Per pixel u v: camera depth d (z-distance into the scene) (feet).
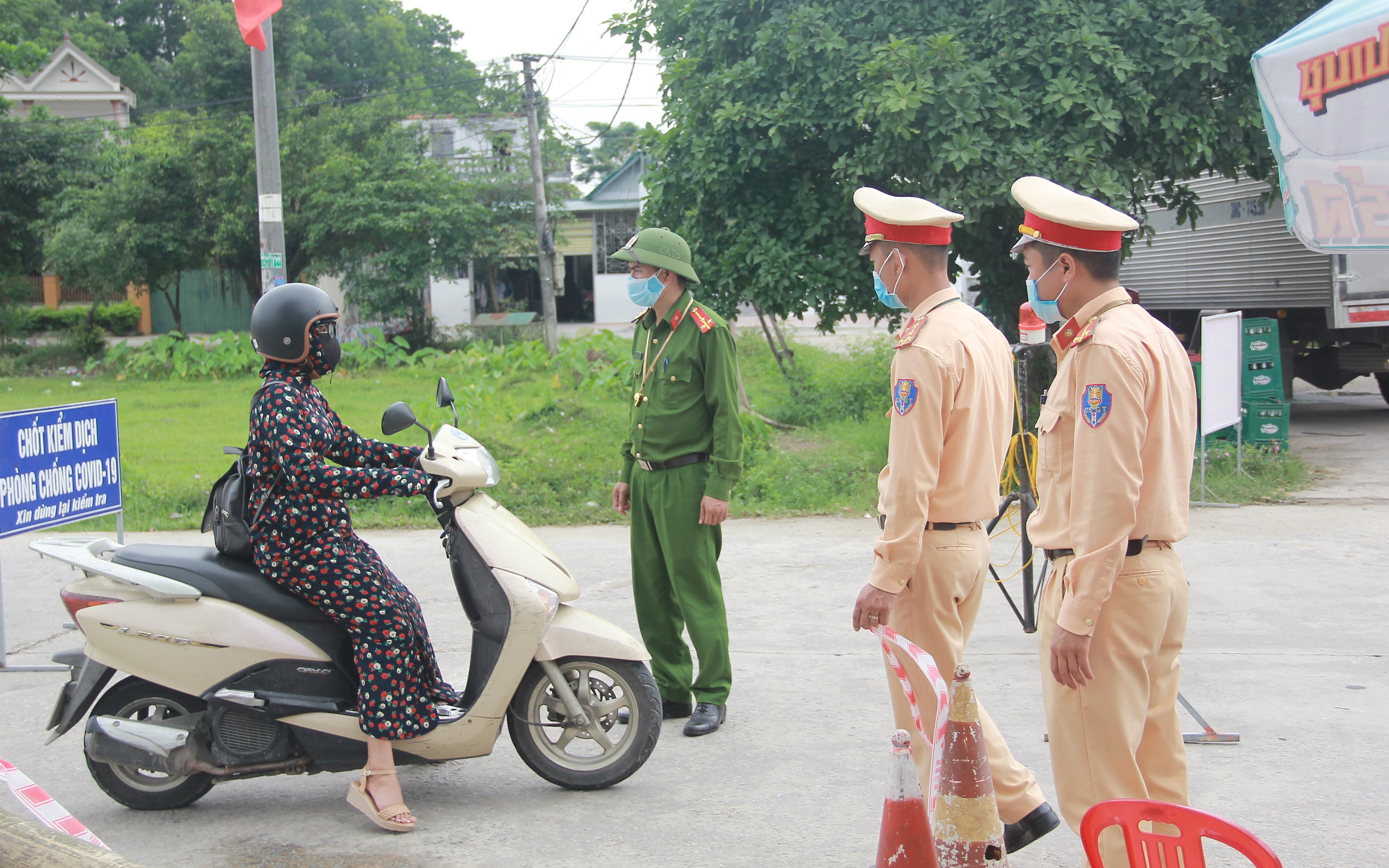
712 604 14.44
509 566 11.98
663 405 14.34
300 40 107.24
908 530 9.58
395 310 87.20
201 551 12.17
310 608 11.77
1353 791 11.96
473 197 89.45
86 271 88.43
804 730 14.23
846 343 71.92
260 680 11.60
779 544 24.76
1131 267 49.65
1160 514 8.62
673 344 14.33
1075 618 8.39
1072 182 29.14
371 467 12.24
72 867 7.06
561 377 53.62
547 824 11.69
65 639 19.03
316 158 84.02
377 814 11.45
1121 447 8.26
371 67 135.95
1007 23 30.68
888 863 7.54
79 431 18.58
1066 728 8.98
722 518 14.06
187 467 35.42
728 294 34.99
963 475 10.03
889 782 7.61
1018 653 16.96
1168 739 9.19
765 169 33.58
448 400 12.59
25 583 22.66
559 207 93.56
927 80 29.25
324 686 11.78
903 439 9.64
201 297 123.85
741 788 12.50
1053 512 9.07
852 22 32.40
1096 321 8.71
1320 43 12.72
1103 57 29.66
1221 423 27.84
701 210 34.91
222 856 11.05
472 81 99.96
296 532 11.41
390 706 11.48
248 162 80.74
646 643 14.90
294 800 12.54
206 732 11.74
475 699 11.95
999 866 8.16
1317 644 16.90
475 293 113.60
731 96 32.94
